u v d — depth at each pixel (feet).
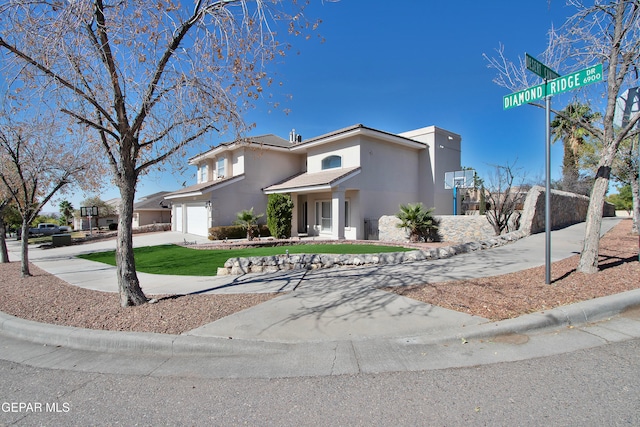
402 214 48.29
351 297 18.07
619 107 20.59
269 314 15.62
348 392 9.44
